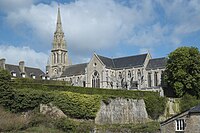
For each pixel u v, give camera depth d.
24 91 68.88
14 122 62.69
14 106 67.31
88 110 75.06
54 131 64.44
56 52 193.88
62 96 72.12
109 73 144.75
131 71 143.62
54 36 197.00
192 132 55.91
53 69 192.75
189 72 110.81
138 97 89.75
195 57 110.19
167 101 98.31
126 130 72.81
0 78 67.38
